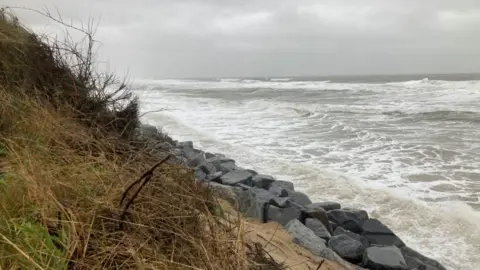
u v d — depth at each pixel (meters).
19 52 4.53
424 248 5.84
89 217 2.27
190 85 63.03
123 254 2.11
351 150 11.39
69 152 3.08
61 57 4.96
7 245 1.88
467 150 11.38
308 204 6.71
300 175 8.87
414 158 10.47
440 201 7.30
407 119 17.92
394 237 5.90
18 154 2.81
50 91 4.39
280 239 4.82
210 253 2.33
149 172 2.35
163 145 5.28
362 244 5.57
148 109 19.27
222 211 3.21
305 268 3.95
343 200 7.43
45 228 2.00
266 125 16.17
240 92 40.72
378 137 13.46
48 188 2.35
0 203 2.18
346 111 20.62
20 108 3.58
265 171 9.27
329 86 49.75
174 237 2.41
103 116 4.49
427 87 38.94
